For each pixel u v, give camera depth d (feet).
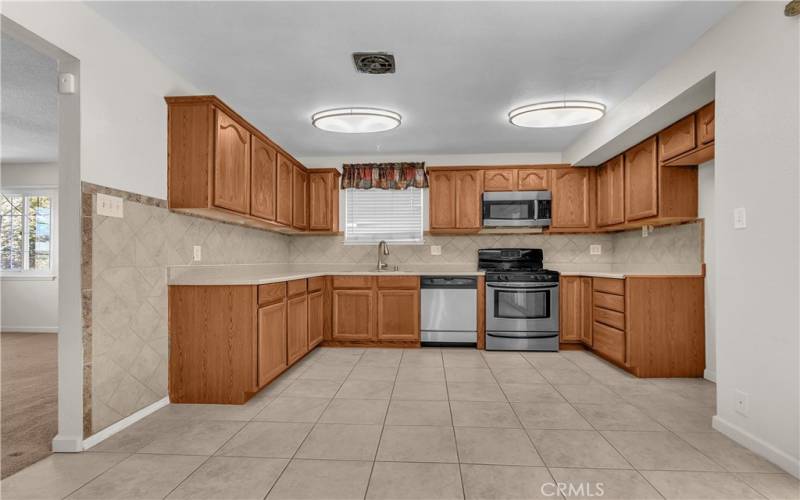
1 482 6.00
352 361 13.17
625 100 11.38
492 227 16.16
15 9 5.94
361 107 11.86
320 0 7.06
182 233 9.86
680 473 6.21
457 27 7.91
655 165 11.73
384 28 7.93
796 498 5.57
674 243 12.65
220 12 7.39
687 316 11.36
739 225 7.20
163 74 9.18
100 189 7.43
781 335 6.40
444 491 5.73
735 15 7.29
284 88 10.60
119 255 7.86
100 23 7.45
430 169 16.16
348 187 17.15
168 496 5.64
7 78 10.46
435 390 10.20
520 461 6.58
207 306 9.37
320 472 6.24
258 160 11.44
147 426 8.02
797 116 6.08
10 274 19.02
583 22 7.73
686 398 9.59
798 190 6.08
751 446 6.93
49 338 17.22
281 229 15.01
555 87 10.59
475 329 15.20
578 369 12.22
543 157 16.96
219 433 7.67
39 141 15.55
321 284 15.05
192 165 9.20
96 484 5.95
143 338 8.52
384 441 7.30
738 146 7.22
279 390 10.24
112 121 7.72
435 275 15.24
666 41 8.36
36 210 19.19
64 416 7.02
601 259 16.80
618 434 7.59
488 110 12.17
